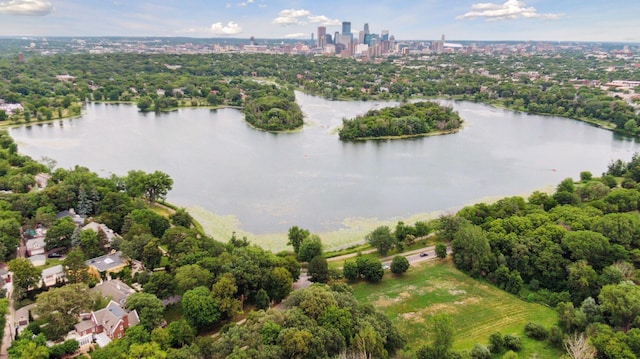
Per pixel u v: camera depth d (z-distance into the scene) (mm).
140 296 129625
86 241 172250
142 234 172750
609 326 125250
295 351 108062
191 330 121812
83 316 131250
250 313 124500
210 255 160375
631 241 169500
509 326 140250
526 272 165375
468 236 176125
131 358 105250
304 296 127625
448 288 163000
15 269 143375
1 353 119750
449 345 113875
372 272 165250
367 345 112125
